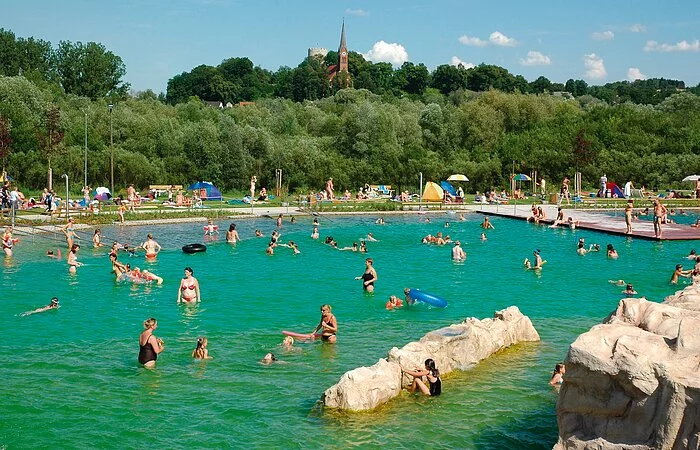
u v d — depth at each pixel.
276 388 16.50
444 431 14.24
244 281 29.64
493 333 19.52
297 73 158.38
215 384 16.73
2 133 61.09
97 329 21.56
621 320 12.31
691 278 30.12
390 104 100.56
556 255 37.75
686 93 107.00
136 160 74.31
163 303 25.20
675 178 84.44
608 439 10.70
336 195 79.88
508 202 71.62
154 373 17.45
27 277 29.78
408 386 16.50
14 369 17.61
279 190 75.44
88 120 78.00
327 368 17.98
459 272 32.38
